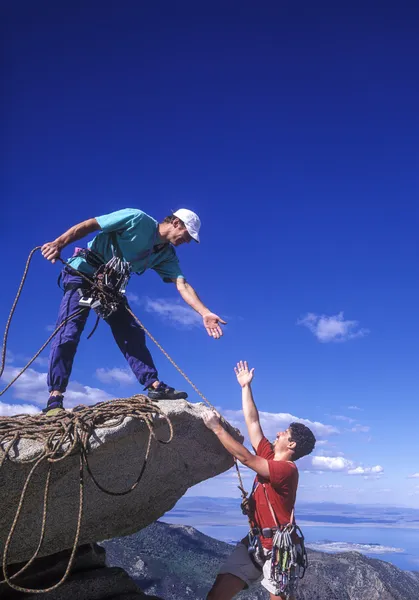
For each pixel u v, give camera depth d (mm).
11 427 3947
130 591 4801
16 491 3838
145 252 5223
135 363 5125
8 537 3723
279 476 4414
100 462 4113
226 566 4586
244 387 5160
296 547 4418
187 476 4844
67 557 4641
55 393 4793
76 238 4961
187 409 4500
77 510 4273
